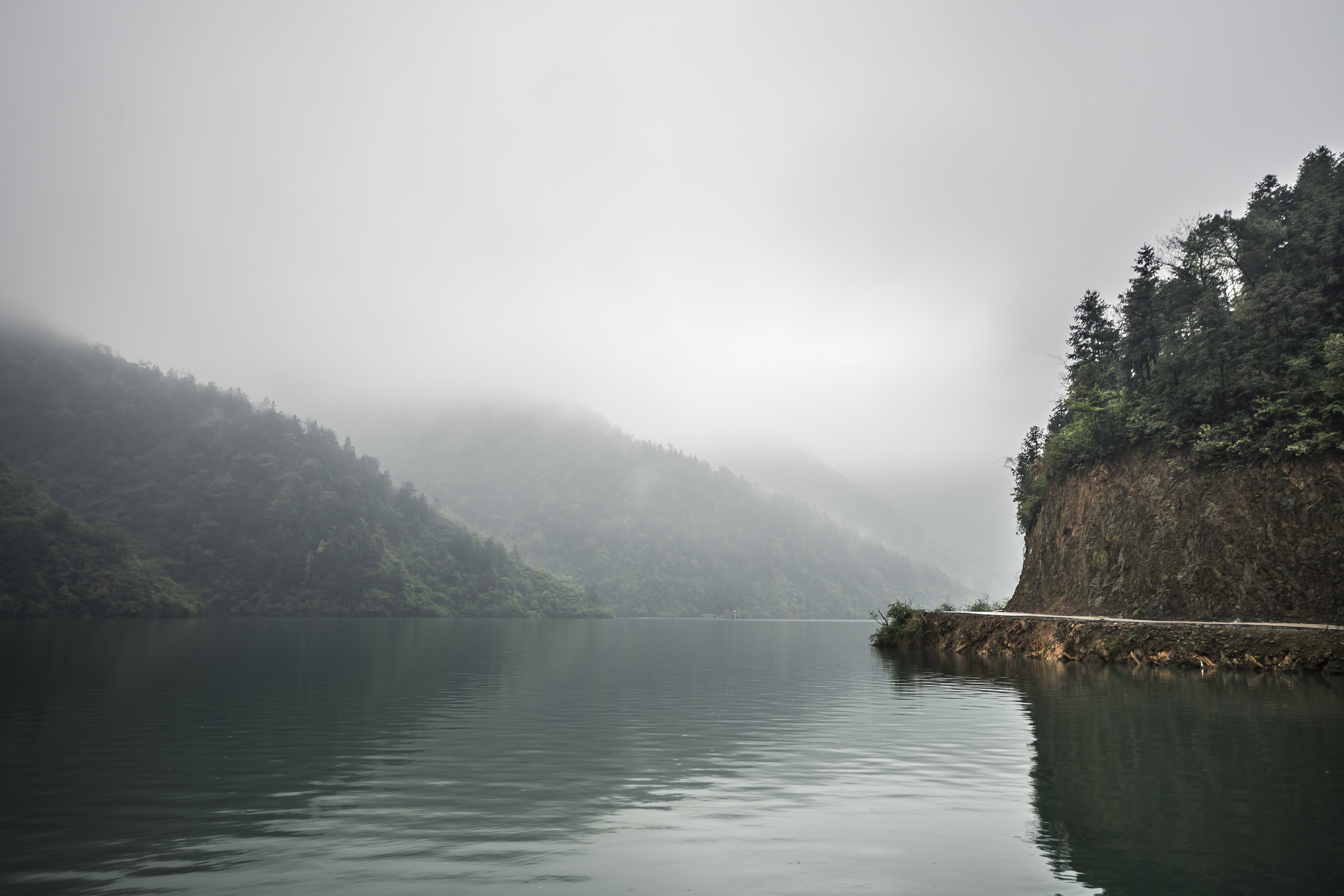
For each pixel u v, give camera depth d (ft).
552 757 61.72
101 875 34.01
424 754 62.80
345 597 643.04
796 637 346.33
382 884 33.09
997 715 83.15
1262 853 37.37
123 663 142.72
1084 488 206.18
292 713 84.74
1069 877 34.19
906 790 50.37
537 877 34.12
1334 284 166.30
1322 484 146.41
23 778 53.11
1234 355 173.68
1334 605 139.23
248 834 40.32
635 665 163.84
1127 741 66.18
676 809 45.83
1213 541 161.48
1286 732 69.77
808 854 37.52
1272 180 211.41
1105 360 241.96
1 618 399.03
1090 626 156.04
